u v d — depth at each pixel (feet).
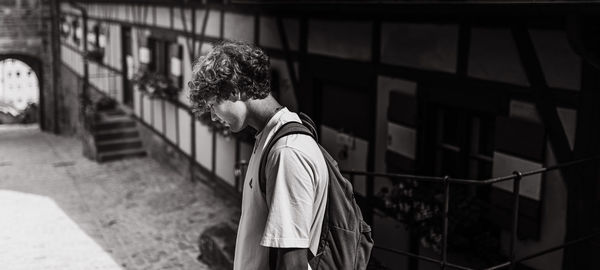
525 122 15.44
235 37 31.65
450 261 17.88
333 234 6.36
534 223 15.40
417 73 19.06
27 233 29.86
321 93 24.67
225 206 34.09
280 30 26.84
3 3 73.10
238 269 6.61
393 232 20.43
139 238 29.35
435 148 18.93
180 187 38.75
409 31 19.26
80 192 39.32
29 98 86.33
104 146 48.75
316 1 23.47
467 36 17.15
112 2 54.34
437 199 17.03
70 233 30.07
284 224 5.86
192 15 37.29
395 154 19.92
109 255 26.81
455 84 17.67
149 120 47.96
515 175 11.46
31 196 38.42
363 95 21.98
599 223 14.05
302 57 25.32
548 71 14.92
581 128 14.15
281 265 5.87
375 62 20.93
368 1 20.86
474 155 17.80
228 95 6.27
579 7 12.79
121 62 53.21
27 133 77.00
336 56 23.06
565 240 14.78
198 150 38.40
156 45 45.14
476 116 17.62
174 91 41.22
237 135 30.63
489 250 16.56
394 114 19.80
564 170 14.66
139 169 44.70
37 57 76.13
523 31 15.42
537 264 15.64
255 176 6.28
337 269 6.35
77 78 68.23
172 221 32.01
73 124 71.15
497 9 15.38
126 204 35.81
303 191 5.91
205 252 25.88
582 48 13.00
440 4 17.28
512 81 15.90
